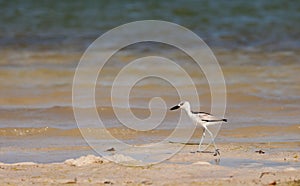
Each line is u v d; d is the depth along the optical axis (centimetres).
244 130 1584
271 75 2289
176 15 3972
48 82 2191
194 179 1134
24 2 4484
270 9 4172
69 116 1731
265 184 1098
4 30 3478
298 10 4128
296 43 3066
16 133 1562
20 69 2391
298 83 2150
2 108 1819
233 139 1499
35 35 3316
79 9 4197
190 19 3856
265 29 3516
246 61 2577
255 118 1709
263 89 2061
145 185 1095
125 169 1207
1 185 1101
